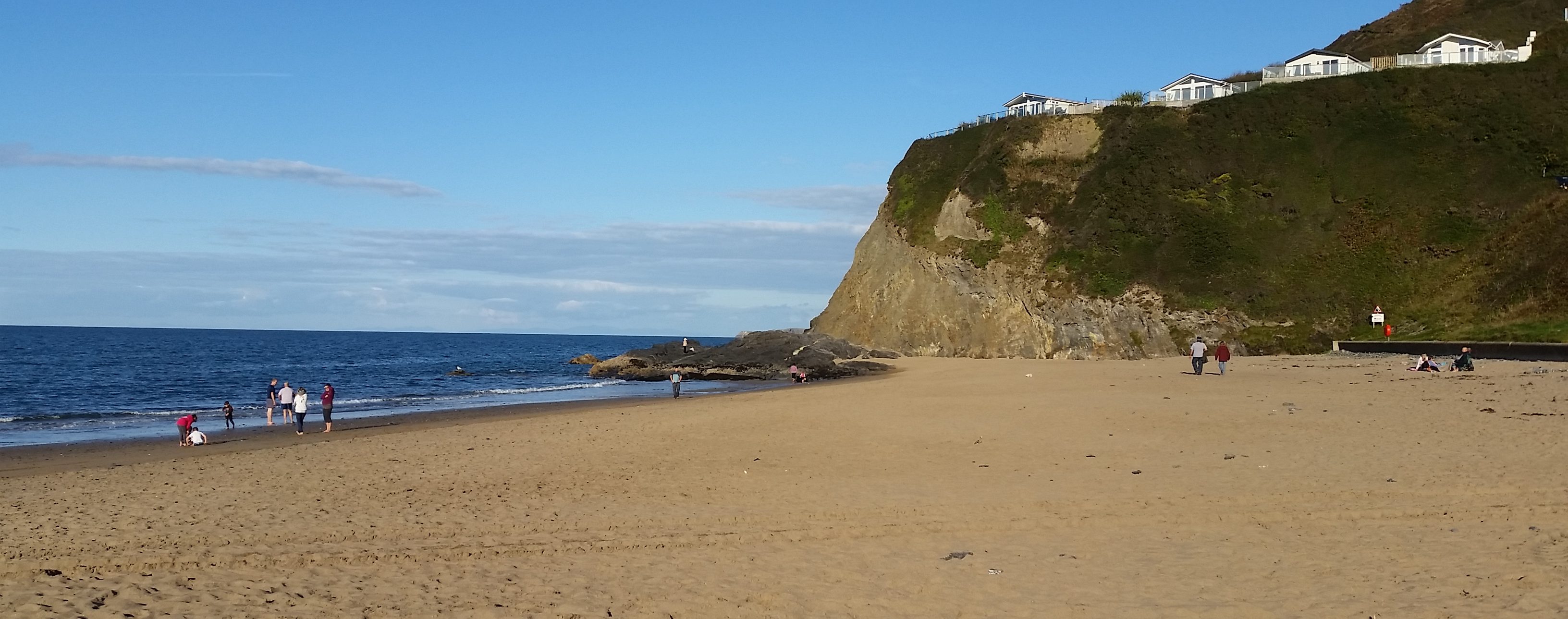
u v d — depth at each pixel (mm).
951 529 12234
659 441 21953
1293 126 67438
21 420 36000
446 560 11188
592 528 12812
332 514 14141
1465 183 59219
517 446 22031
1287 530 11523
